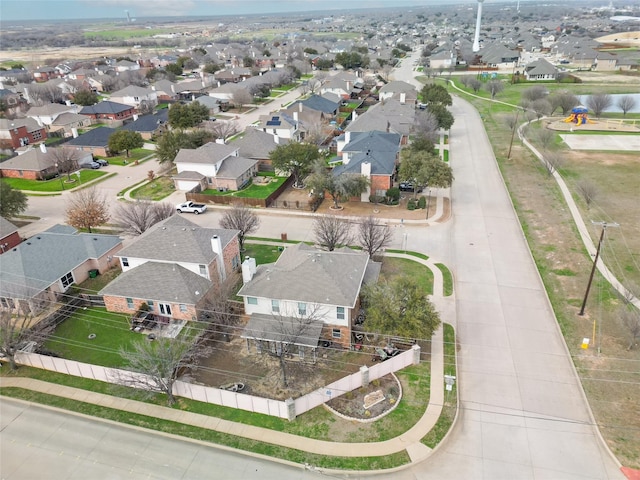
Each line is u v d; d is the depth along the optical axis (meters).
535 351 34.56
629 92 124.31
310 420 29.17
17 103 128.62
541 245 49.84
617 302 39.44
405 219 57.25
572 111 99.44
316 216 58.94
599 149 81.19
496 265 46.47
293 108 99.00
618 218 54.88
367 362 34.03
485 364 33.41
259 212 60.69
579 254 47.28
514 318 38.31
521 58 197.00
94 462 27.17
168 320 38.84
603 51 191.88
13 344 33.72
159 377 29.78
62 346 36.50
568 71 161.38
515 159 78.06
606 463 26.00
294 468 26.28
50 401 31.47
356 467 26.11
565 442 27.38
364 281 38.72
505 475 25.56
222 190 67.88
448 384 31.20
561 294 41.00
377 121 81.31
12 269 40.94
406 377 32.28
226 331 36.78
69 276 44.00
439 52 188.25
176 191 68.81
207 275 40.34
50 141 97.25
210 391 30.19
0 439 28.84
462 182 68.88
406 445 27.30
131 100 124.06
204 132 81.31
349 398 30.64
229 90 126.75
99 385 32.78
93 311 40.72
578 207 58.44
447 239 52.09
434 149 79.50
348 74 143.00
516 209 59.16
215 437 28.28
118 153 88.56
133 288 38.84
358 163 62.69
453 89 141.50
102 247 47.12
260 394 31.31
